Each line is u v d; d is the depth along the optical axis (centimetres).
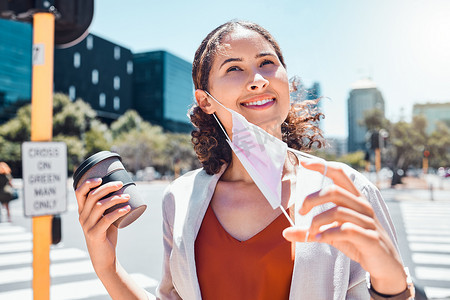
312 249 100
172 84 10212
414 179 4741
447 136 5569
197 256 112
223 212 115
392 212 1370
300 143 141
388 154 4516
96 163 104
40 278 262
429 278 590
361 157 7656
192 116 140
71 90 7731
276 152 84
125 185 104
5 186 1134
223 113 113
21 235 912
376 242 64
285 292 101
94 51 8300
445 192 2472
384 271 68
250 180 119
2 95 5897
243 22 118
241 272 103
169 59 10106
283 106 109
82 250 748
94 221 101
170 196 134
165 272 129
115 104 8881
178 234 118
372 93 12038
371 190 106
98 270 109
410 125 4503
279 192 80
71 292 519
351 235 63
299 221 105
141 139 5441
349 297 105
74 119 4947
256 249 104
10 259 696
